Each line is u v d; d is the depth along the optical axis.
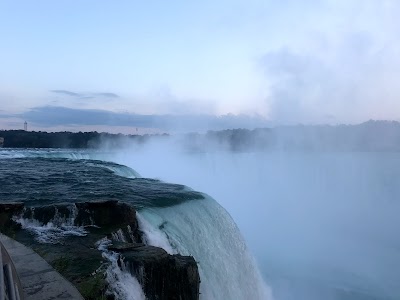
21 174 25.55
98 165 34.38
